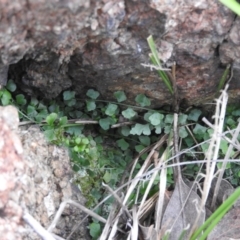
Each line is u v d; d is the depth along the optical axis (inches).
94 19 5.9
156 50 6.7
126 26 6.3
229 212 7.3
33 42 5.9
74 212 7.3
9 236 5.2
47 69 7.1
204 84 7.6
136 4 6.0
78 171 7.7
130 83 7.5
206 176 6.6
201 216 7.3
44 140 7.3
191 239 6.5
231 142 7.1
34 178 6.8
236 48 6.8
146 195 7.5
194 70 7.3
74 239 7.3
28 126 7.5
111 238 7.1
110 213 7.3
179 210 7.5
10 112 5.7
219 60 7.1
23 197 5.6
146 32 6.4
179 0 6.2
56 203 7.1
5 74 6.8
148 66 6.8
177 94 7.7
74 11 5.4
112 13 5.9
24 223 5.5
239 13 5.9
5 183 5.3
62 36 5.8
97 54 6.7
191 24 6.5
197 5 6.3
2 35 5.4
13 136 5.5
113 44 6.5
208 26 6.5
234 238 7.2
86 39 6.4
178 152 7.7
